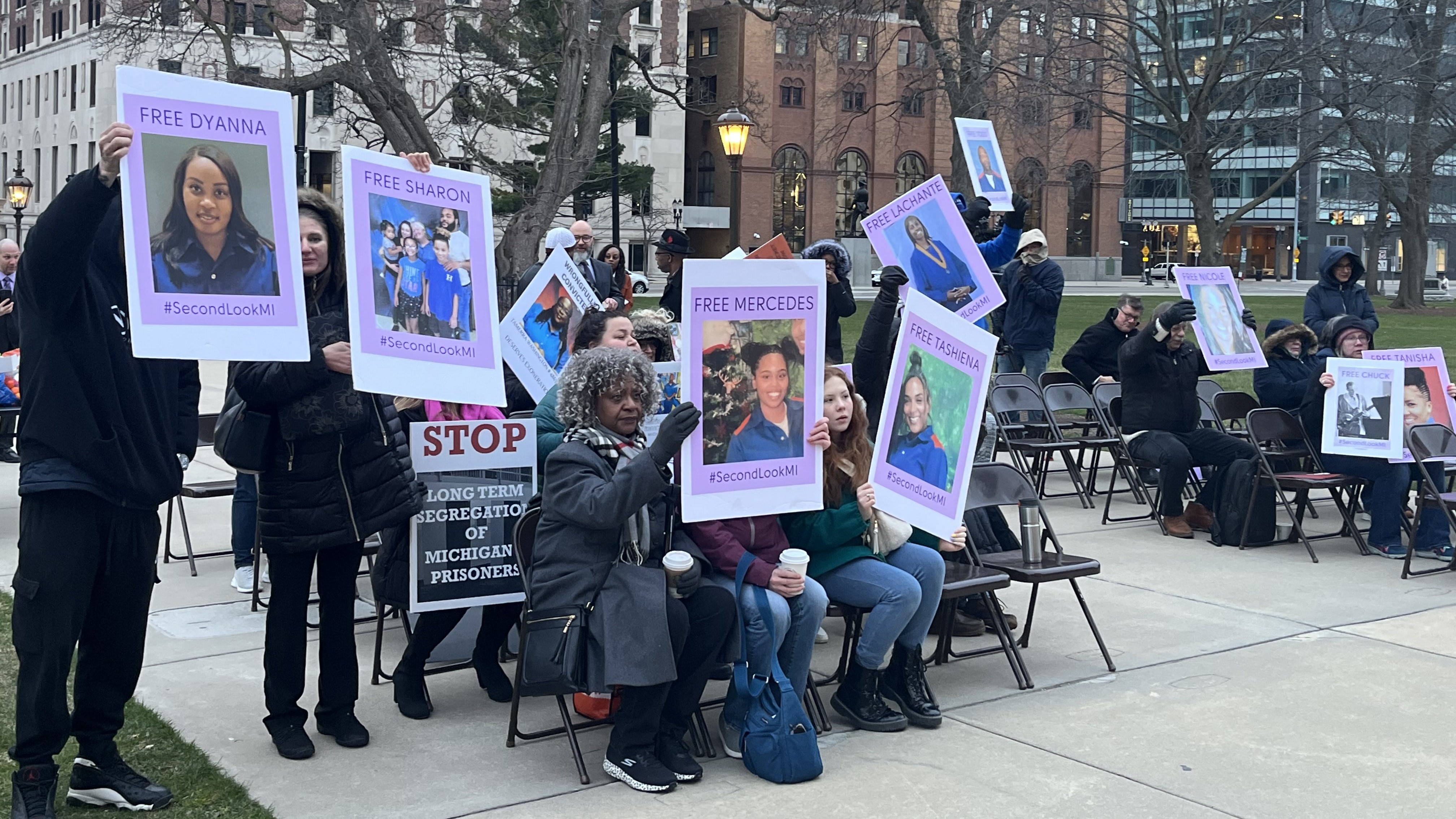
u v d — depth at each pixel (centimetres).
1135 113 5662
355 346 453
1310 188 8662
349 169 457
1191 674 630
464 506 562
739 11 7125
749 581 501
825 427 513
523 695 500
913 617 547
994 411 1119
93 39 2884
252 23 2648
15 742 452
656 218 6306
